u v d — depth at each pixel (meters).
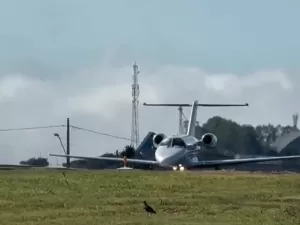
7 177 103.81
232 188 97.50
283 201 87.06
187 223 69.88
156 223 68.88
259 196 90.38
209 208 79.75
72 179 102.94
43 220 69.38
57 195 86.06
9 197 83.25
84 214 73.00
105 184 97.94
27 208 76.31
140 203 81.00
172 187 96.44
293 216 77.38
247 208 80.88
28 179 101.06
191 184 100.25
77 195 86.44
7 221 68.50
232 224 70.88
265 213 78.12
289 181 106.31
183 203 82.38
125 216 72.50
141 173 118.75
